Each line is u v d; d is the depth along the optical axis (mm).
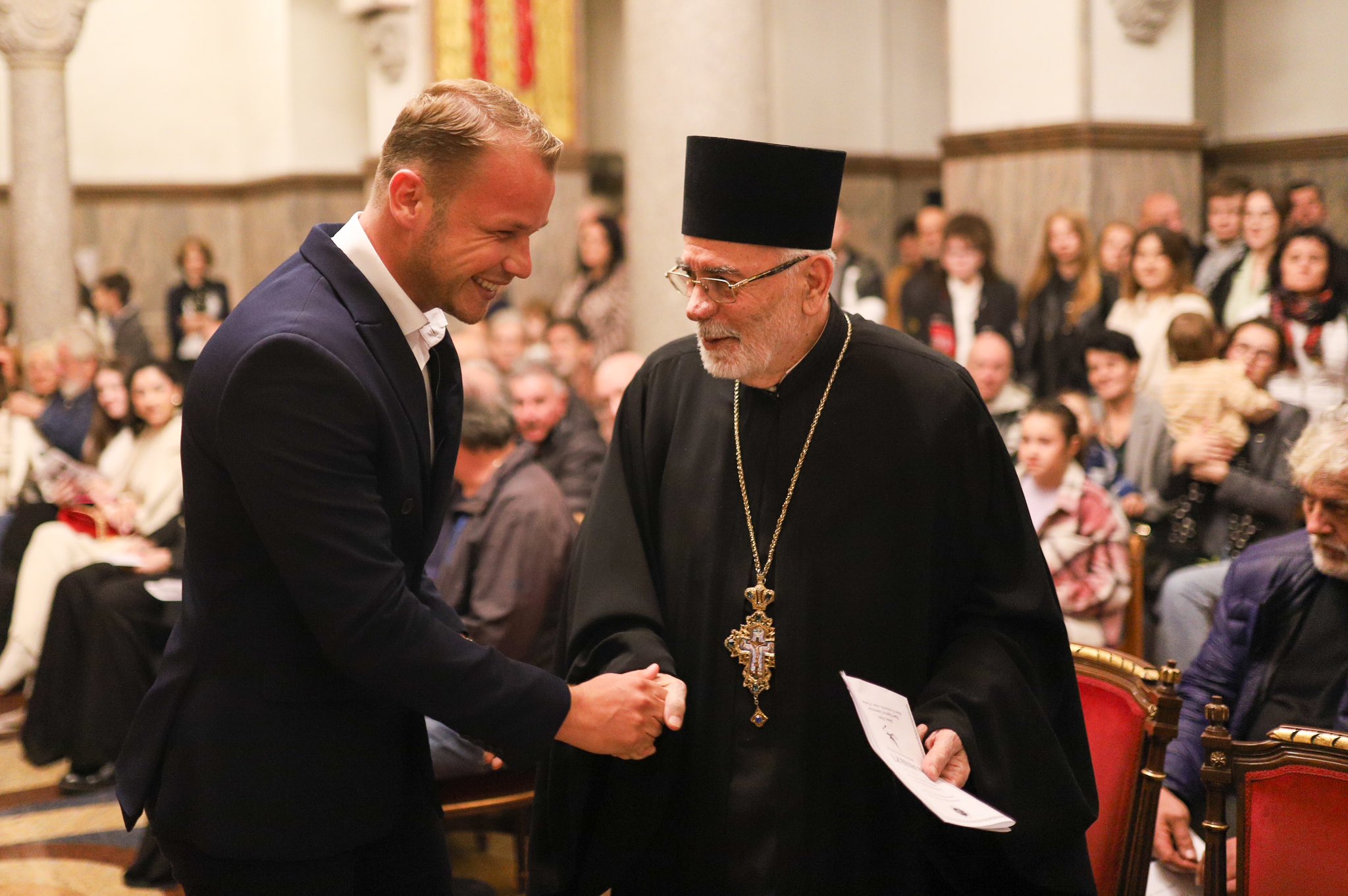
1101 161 6449
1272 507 3934
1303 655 2521
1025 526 2145
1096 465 4316
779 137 9570
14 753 5078
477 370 4816
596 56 12938
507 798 3457
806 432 2145
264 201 11836
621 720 1967
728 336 2045
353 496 1793
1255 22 7438
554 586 3557
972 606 2156
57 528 5641
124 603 4648
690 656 2146
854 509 2107
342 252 1898
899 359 2160
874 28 9875
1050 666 2129
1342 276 4391
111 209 12148
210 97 12406
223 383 1784
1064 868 2049
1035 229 6660
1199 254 5797
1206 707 2244
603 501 2271
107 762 4711
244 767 1858
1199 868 2504
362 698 1929
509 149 1826
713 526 2158
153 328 12336
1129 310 5152
